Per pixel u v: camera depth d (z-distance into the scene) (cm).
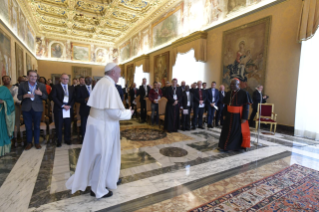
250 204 226
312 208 220
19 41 953
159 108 692
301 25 553
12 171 304
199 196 243
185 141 504
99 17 1317
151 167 333
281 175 304
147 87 875
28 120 404
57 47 1859
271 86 652
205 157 385
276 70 636
